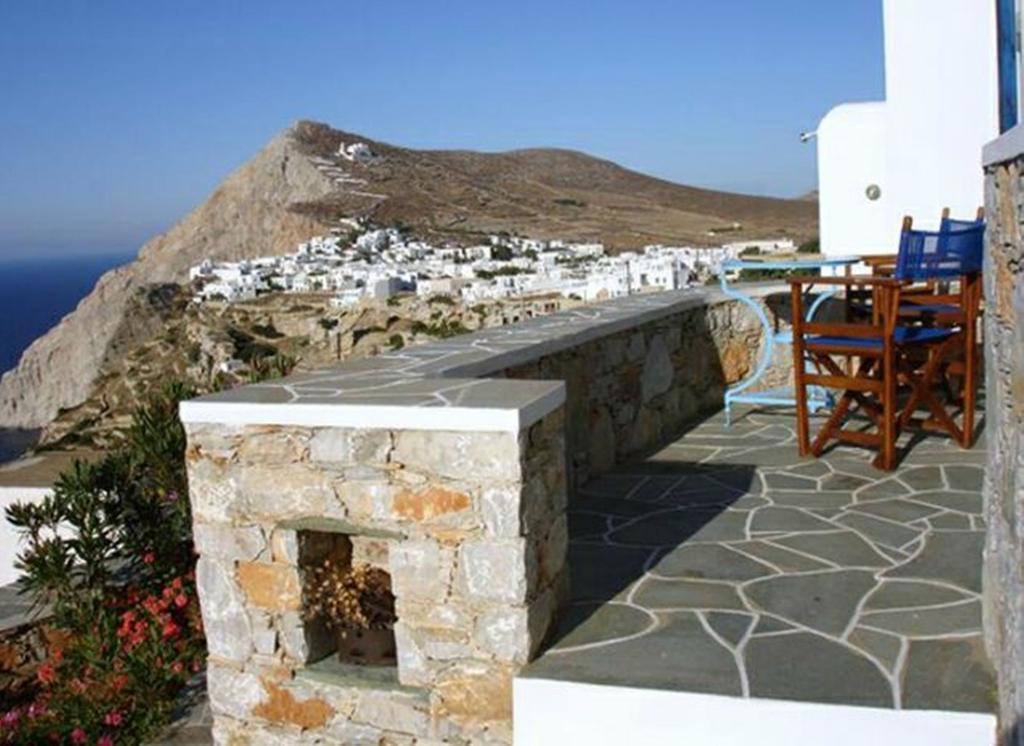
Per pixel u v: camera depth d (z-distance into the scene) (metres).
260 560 3.44
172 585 5.32
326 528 3.33
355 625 3.45
